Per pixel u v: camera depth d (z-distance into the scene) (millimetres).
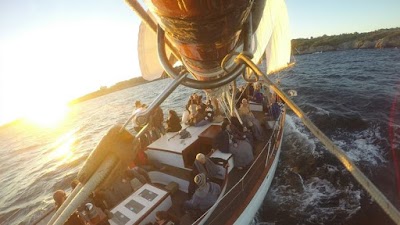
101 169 767
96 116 59438
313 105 18906
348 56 67875
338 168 9469
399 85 22109
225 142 7020
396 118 13430
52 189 16453
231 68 875
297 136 12883
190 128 8797
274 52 13117
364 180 531
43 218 5918
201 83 849
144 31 4441
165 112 30172
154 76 5125
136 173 6785
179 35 719
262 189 7188
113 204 5926
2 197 17844
